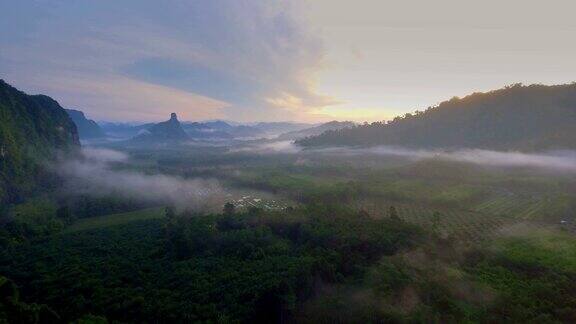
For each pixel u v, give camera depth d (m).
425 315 79.44
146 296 93.50
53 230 160.25
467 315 80.25
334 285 93.62
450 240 122.62
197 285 97.19
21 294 100.31
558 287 90.69
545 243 123.62
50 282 104.12
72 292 98.19
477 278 95.62
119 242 141.50
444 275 95.88
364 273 98.12
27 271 114.44
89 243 140.62
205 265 111.31
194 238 129.12
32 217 166.12
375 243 112.69
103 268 113.12
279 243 122.69
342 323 80.38
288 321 82.69
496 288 90.38
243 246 121.25
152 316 84.12
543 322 75.44
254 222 143.62
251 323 82.06
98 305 89.88
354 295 88.50
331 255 106.06
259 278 96.06
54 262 121.50
